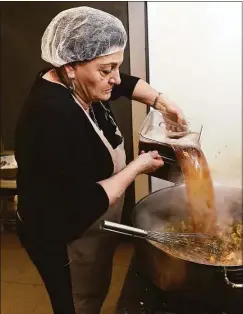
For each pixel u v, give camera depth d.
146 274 1.09
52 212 1.08
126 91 1.28
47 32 1.00
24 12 1.61
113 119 1.27
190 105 1.54
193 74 1.50
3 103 1.81
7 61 1.72
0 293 1.80
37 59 1.70
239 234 1.29
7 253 2.03
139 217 1.22
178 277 1.00
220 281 0.96
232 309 1.01
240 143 1.57
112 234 1.34
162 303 1.10
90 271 1.31
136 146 1.55
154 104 1.28
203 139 1.59
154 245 1.01
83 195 1.03
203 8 1.40
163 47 1.47
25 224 1.17
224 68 1.47
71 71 1.02
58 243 1.14
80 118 1.03
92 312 1.42
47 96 1.02
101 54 0.97
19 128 1.05
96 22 0.97
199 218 1.24
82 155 1.04
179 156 1.13
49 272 1.19
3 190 1.72
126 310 1.09
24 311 1.71
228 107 1.53
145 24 1.45
